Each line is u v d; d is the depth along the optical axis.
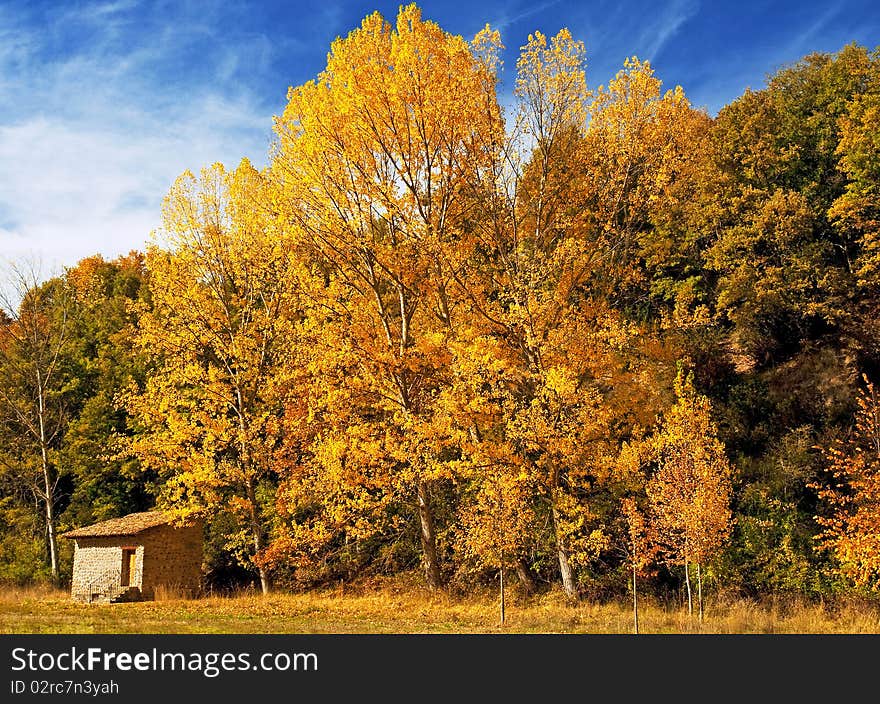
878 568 17.94
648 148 24.50
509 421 22.47
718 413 28.16
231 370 30.11
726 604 21.80
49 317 44.53
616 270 26.17
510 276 24.64
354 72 23.33
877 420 21.30
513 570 26.78
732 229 32.47
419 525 29.98
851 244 32.78
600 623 19.48
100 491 39.06
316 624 19.06
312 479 27.34
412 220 24.20
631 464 21.84
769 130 36.91
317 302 24.91
